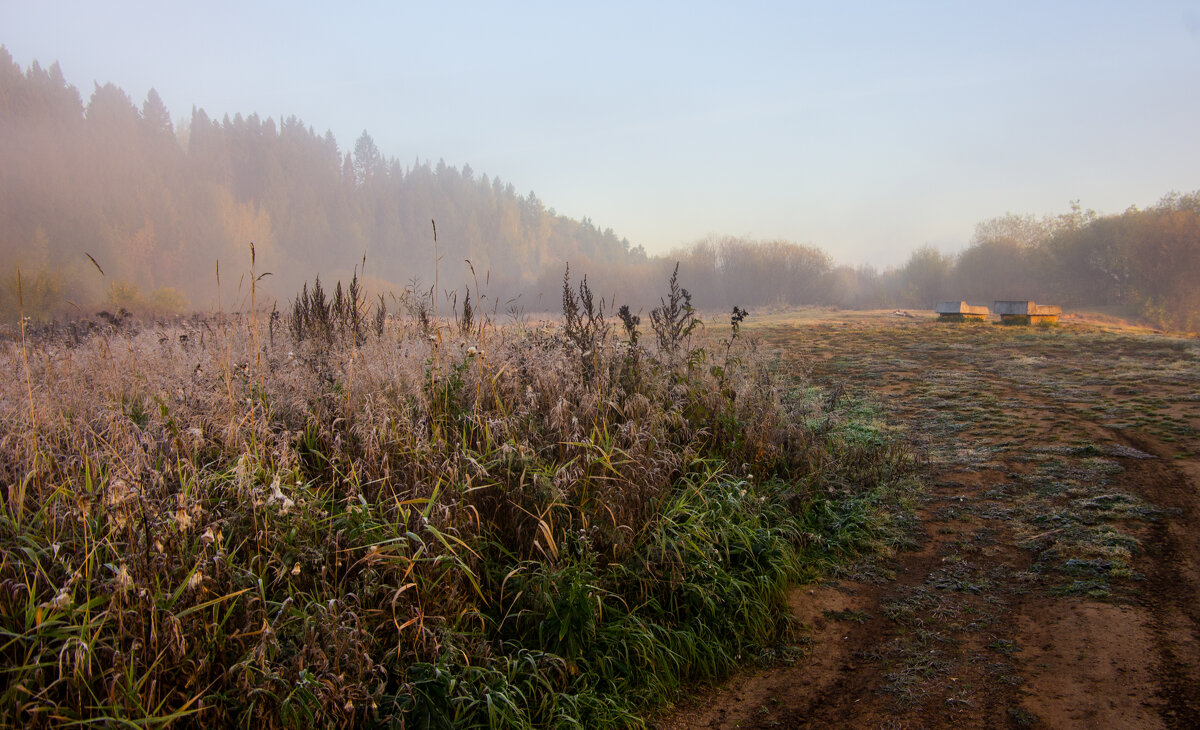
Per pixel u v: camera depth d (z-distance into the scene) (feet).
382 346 22.18
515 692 11.52
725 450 22.94
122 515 9.88
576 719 11.46
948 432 33.76
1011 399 40.63
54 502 11.21
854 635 15.81
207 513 11.54
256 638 9.91
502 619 13.04
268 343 25.34
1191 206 208.64
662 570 15.40
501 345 23.80
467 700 10.90
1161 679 13.12
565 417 17.81
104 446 13.17
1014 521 21.97
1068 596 16.87
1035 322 92.22
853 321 107.14
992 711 12.64
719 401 24.75
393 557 11.36
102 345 20.56
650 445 18.65
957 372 51.62
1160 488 23.72
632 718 12.14
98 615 8.88
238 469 11.84
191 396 16.57
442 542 12.07
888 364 56.80
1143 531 20.20
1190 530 20.04
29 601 9.02
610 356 24.25
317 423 16.43
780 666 14.60
